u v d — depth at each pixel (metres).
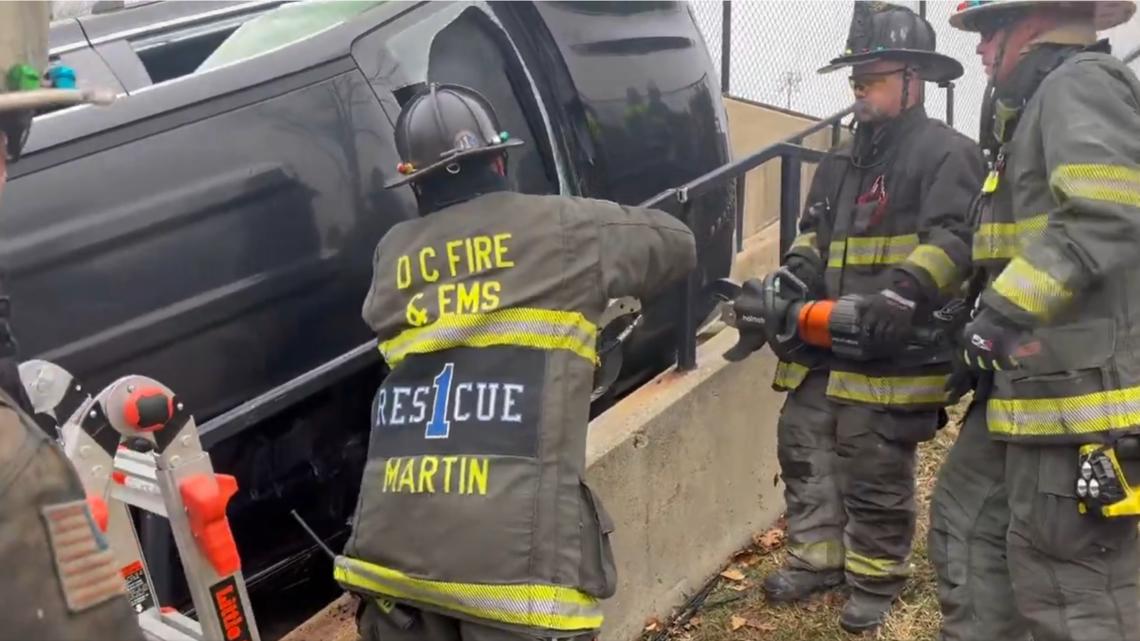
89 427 1.52
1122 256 2.02
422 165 2.07
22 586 0.95
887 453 3.04
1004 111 2.35
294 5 3.05
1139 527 2.31
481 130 2.06
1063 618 2.28
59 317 2.18
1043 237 2.10
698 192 3.27
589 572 1.94
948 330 2.69
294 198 2.58
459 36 3.14
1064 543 2.22
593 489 2.92
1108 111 2.08
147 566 1.87
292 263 2.56
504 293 1.98
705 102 3.83
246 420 2.33
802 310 2.99
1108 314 2.14
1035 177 2.23
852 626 3.19
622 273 2.05
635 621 3.18
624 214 2.10
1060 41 2.26
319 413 2.70
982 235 2.45
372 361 2.62
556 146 3.29
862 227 2.98
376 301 2.12
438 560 1.89
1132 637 2.25
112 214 2.28
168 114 2.43
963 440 2.57
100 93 1.03
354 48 2.80
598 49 3.44
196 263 2.39
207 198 2.43
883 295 2.79
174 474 1.59
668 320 3.64
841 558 3.35
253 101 2.57
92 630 1.01
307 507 2.75
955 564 2.58
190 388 2.38
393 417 2.04
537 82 3.30
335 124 2.70
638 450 3.10
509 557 1.86
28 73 1.03
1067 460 2.20
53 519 0.99
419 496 1.93
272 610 2.98
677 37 3.80
